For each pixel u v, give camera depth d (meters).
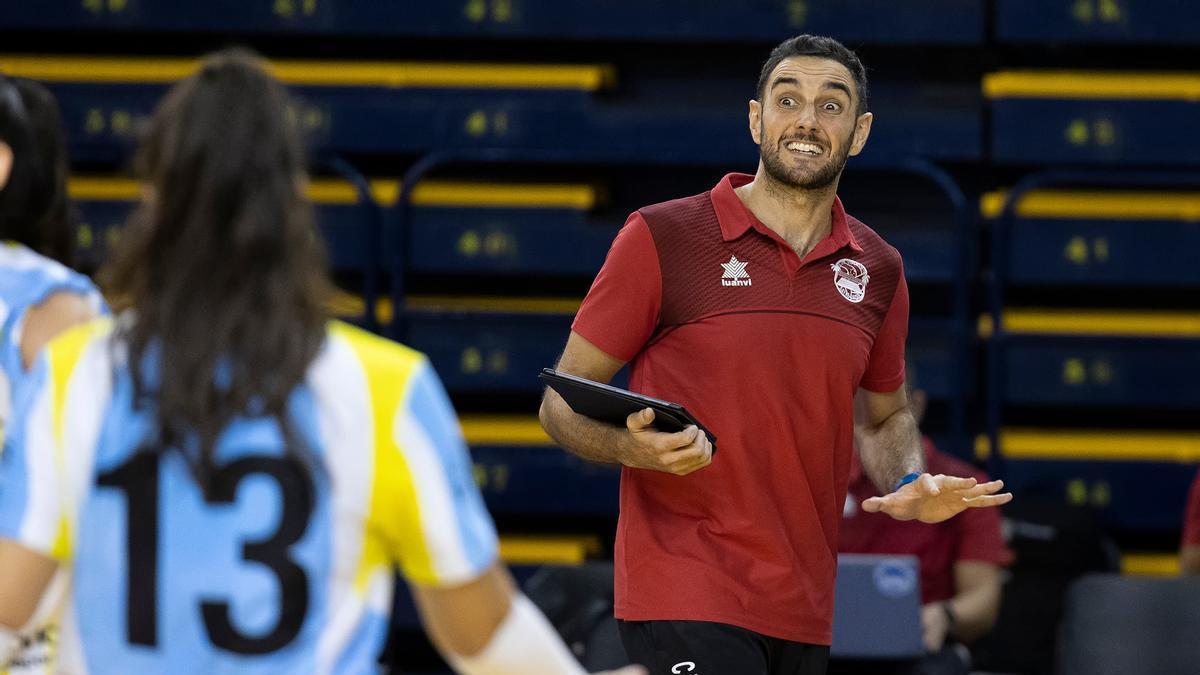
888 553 15.98
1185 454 20.56
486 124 21.41
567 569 14.76
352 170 20.41
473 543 5.88
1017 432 21.19
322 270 5.90
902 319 11.60
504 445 20.55
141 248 5.75
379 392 5.80
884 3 21.47
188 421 5.59
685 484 10.68
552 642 6.16
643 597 10.72
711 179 22.69
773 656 10.75
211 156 5.70
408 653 21.22
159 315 5.68
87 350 5.85
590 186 21.81
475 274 22.47
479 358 20.62
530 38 22.38
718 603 10.51
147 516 5.64
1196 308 22.11
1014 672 18.31
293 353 5.66
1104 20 21.30
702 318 10.77
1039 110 21.19
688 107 21.31
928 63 22.55
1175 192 21.88
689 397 10.69
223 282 5.69
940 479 10.20
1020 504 18.75
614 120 21.34
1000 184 22.48
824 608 10.84
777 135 10.88
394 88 21.50
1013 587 18.41
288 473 5.64
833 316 10.85
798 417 10.68
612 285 10.84
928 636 15.52
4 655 5.84
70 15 21.88
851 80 11.05
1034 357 20.39
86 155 21.23
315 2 21.81
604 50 22.77
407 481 5.79
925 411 22.22
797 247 11.00
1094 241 20.73
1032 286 22.12
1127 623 13.80
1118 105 21.11
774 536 10.60
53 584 5.88
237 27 21.91
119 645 5.63
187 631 5.59
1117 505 20.44
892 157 21.56
